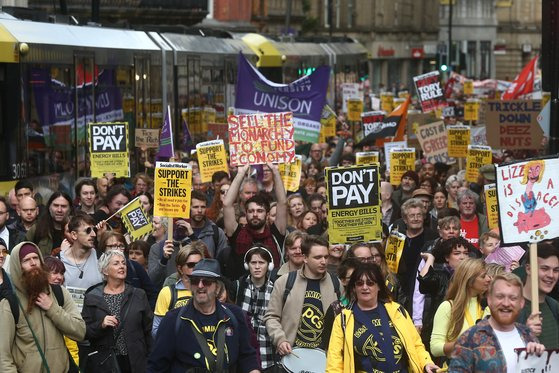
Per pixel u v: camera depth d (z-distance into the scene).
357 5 167.25
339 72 82.25
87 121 44.81
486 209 29.80
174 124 54.25
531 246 18.27
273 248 25.81
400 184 36.97
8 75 38.66
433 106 56.34
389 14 176.12
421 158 50.69
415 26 186.25
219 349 18.02
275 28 131.50
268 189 35.28
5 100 38.59
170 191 26.00
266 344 22.61
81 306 23.31
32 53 39.81
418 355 18.98
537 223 18.97
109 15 79.88
